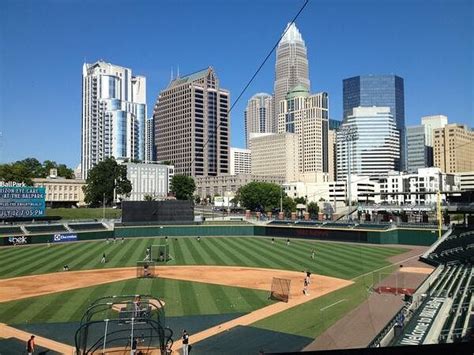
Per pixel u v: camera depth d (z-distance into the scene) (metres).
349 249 81.25
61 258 69.94
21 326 34.38
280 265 63.47
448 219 97.06
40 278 53.84
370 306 38.41
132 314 31.84
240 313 38.12
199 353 28.89
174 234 103.62
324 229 97.62
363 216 128.00
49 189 179.00
